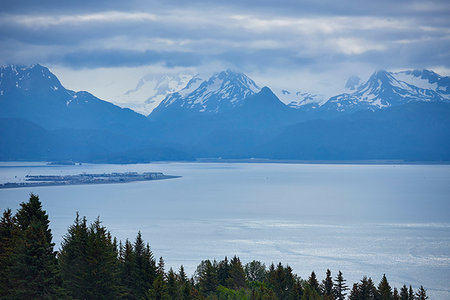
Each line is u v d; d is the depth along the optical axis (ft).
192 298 392.06
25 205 319.68
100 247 326.44
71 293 308.19
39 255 293.23
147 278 362.53
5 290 290.56
